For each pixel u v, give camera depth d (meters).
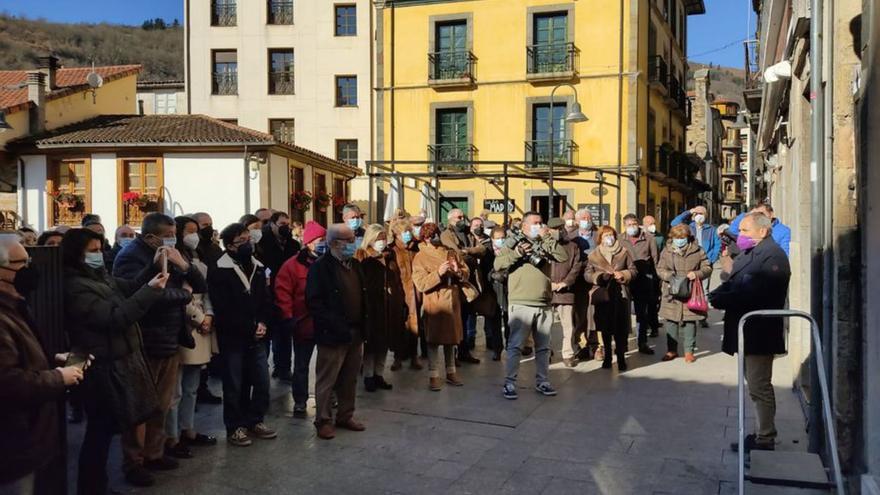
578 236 9.12
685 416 6.39
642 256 9.39
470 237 9.37
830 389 4.87
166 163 20.16
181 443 5.39
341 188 27.05
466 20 25.41
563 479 4.91
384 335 7.39
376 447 5.61
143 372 4.48
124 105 25.86
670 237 8.83
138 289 4.77
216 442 5.74
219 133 20.55
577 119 16.78
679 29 33.81
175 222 5.59
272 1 35.09
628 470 5.06
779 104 9.73
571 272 8.45
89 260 4.34
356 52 34.72
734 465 5.12
